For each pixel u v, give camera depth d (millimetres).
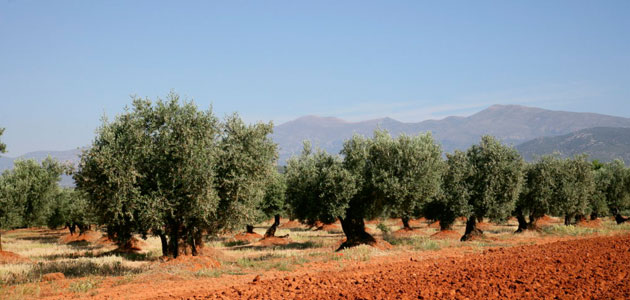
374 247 24203
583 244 17703
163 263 18141
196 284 14117
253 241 37781
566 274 10555
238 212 19938
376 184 25000
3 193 27625
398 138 26266
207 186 17875
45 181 30172
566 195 35875
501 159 31547
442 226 33781
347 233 26609
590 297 8297
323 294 9547
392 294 9141
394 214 27328
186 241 21219
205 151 18516
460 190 31328
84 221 40875
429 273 11859
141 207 17547
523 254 15477
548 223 51500
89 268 18281
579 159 38219
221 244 34719
